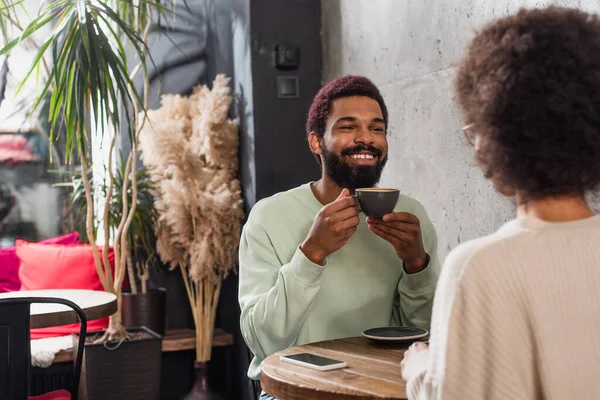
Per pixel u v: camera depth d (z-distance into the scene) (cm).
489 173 91
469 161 241
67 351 354
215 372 420
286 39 365
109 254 385
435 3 259
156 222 391
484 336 80
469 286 81
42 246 388
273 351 169
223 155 383
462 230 247
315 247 157
